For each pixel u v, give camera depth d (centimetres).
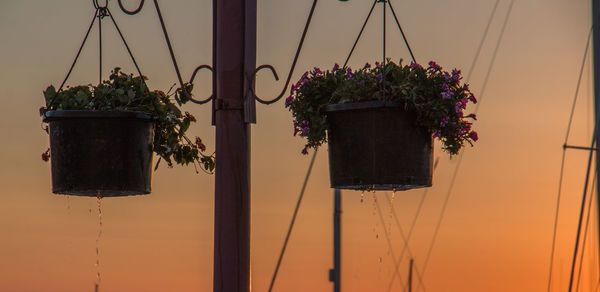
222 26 710
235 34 708
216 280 701
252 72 710
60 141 798
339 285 2597
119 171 796
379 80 824
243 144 706
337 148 834
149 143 827
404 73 834
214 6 727
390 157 813
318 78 852
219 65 709
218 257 701
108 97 819
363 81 826
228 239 700
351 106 818
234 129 704
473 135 844
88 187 792
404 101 815
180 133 859
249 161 710
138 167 810
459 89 836
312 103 852
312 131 847
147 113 816
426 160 830
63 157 797
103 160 792
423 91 821
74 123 793
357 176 821
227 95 706
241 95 707
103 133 794
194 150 870
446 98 820
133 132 805
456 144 846
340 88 833
